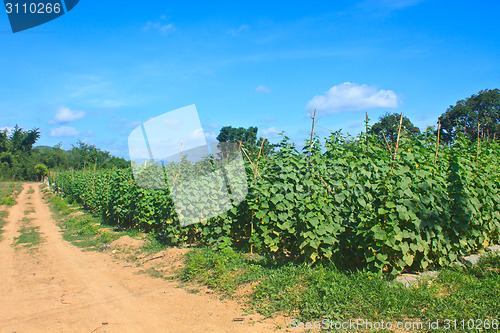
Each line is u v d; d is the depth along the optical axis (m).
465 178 5.93
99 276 7.23
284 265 6.36
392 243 5.13
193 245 8.90
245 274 6.23
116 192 13.45
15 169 61.72
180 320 4.83
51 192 36.91
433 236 5.63
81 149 48.59
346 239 6.05
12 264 8.41
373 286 5.02
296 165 6.49
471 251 6.97
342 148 6.89
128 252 9.09
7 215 19.34
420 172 5.70
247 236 8.29
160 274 7.16
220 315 4.92
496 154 7.93
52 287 6.54
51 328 4.65
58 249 10.13
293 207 6.30
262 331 4.35
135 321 4.85
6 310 5.36
